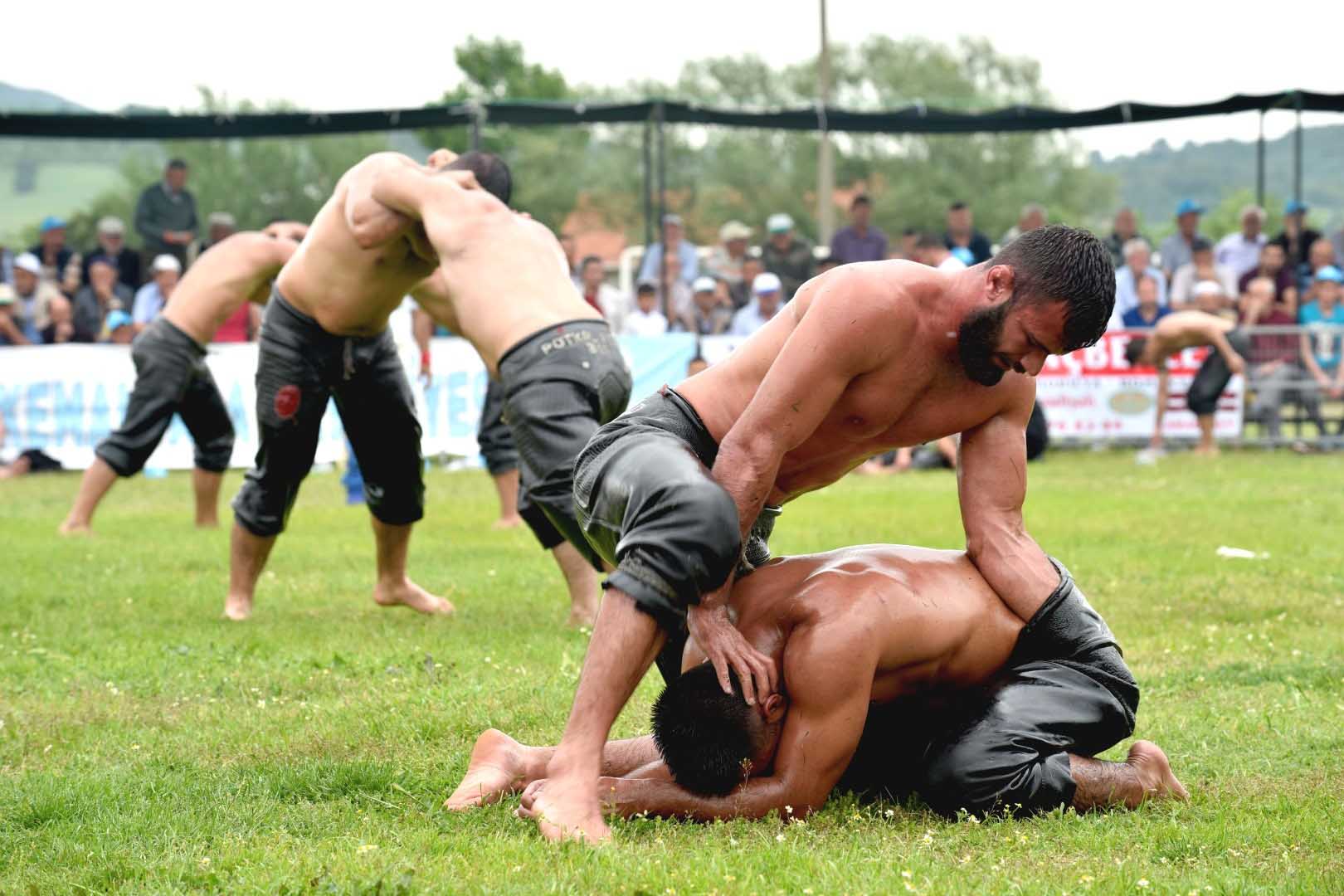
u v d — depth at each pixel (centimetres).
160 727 633
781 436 473
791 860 427
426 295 912
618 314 2262
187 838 463
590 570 891
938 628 495
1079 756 507
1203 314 2159
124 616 932
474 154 865
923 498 1659
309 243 862
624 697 463
